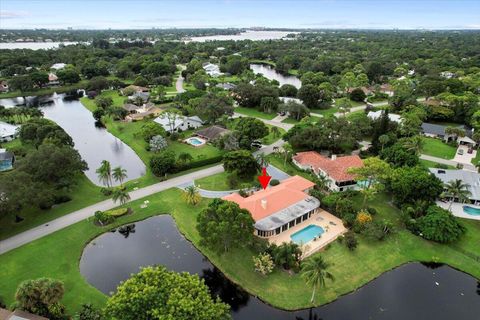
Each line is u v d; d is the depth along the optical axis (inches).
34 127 4424.2
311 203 3029.0
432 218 2721.5
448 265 2544.3
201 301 1622.8
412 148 3806.6
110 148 4776.1
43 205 3011.8
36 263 2428.6
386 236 2755.9
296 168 3900.1
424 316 2135.8
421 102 6338.6
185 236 2834.6
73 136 5251.0
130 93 7396.7
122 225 2930.6
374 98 7086.6
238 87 6545.3
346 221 2847.0
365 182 3238.2
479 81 7298.2
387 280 2402.8
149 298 1583.4
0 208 2500.0
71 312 2016.5
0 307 2020.2
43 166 3127.5
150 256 2608.3
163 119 5315.0
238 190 3435.0
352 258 2536.9
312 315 2122.3
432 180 3058.6
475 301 2268.7
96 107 6712.6
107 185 3587.6
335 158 3727.9
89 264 2506.2
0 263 2407.7
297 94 6594.5
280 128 5300.2
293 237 2728.8
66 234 2758.4
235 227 2245.3
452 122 5600.4
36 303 1818.4
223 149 4338.1
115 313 1578.5
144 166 4168.3
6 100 7470.5
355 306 2183.8
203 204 3203.7
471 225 2906.0
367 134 4726.9
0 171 3794.3
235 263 2470.5
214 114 5211.6
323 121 4586.6
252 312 2142.0
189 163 3890.3
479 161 4067.4
